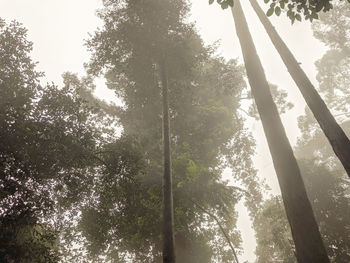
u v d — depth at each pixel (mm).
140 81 15352
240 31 8258
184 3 13977
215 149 19844
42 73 10156
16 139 8781
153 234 15555
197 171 15336
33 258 9055
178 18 14031
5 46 9648
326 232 18188
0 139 8547
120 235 15688
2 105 8977
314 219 5203
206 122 18844
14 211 8766
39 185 9883
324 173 19859
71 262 14953
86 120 10836
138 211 15148
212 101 19625
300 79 6918
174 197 15078
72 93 10680
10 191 8492
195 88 18922
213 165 19828
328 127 5914
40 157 9305
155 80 15383
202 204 16766
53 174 9883
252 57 7613
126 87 17375
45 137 9406
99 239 15414
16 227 8969
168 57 14016
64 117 10258
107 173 11609
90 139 10859
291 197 5477
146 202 14656
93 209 14352
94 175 12102
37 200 9375
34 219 9195
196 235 17375
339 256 17109
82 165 10641
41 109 9875
